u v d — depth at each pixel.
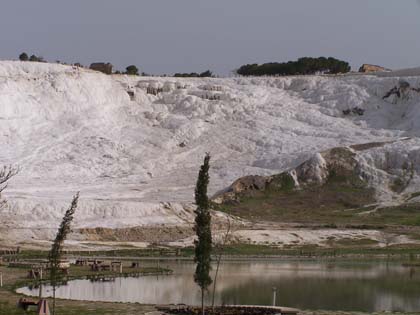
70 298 74.06
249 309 66.06
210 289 83.38
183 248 134.50
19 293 74.19
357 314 64.94
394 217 178.12
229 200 189.00
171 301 73.94
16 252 117.75
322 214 182.50
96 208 154.50
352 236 155.00
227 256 126.00
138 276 94.56
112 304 67.44
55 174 197.25
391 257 131.12
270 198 193.88
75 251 124.25
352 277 97.25
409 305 73.88
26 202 147.88
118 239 142.88
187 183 199.12
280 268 108.12
